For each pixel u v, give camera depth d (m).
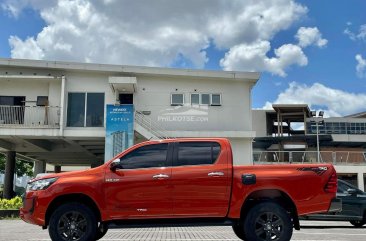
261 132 53.12
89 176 8.06
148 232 12.09
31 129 22.72
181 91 24.61
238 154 24.09
